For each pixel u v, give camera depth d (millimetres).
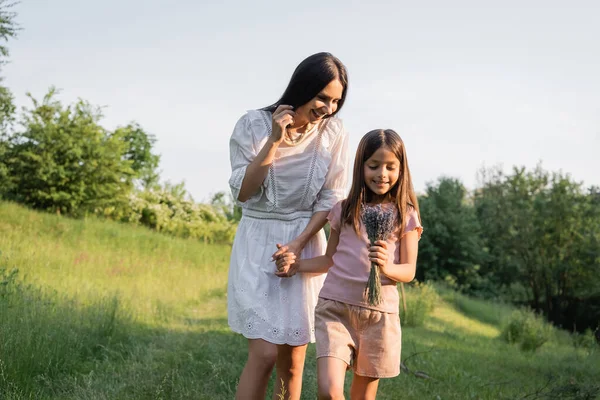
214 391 4680
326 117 3328
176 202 27578
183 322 9227
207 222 27453
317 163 3287
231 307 3271
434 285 28578
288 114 3072
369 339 3201
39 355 5090
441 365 6863
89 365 5652
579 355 10375
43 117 23219
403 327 13711
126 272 13961
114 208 24250
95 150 23172
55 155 22969
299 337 3215
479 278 35406
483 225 37812
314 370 5250
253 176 3119
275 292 3240
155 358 5961
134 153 35000
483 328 18812
